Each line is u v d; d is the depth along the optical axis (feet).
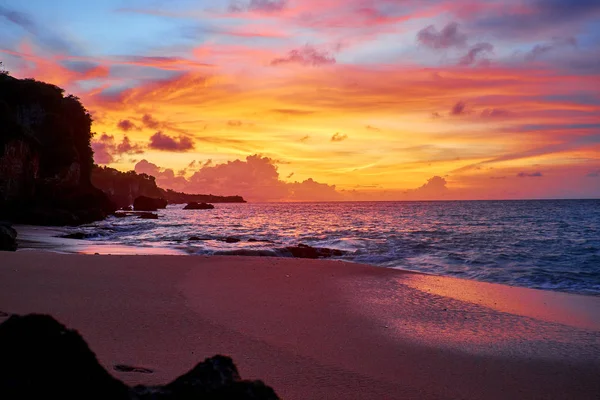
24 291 42.19
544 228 192.03
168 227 214.07
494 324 40.65
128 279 52.75
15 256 64.90
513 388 25.80
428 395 23.93
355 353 30.30
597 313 46.73
